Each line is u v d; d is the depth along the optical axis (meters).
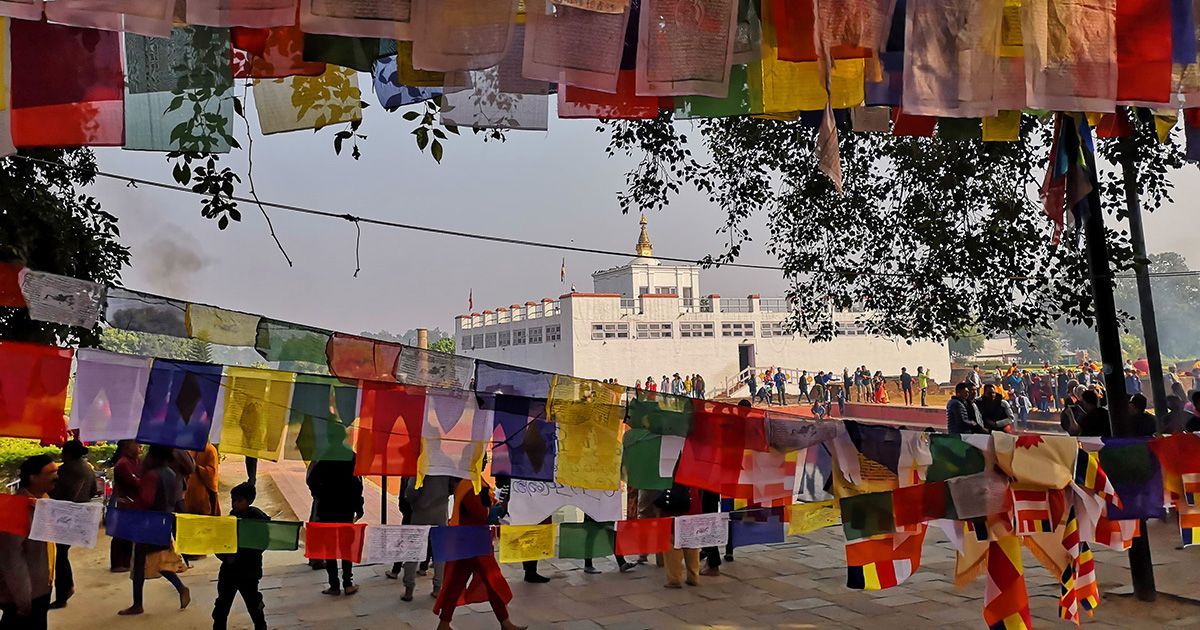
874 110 4.42
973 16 3.34
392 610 6.94
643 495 7.23
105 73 2.80
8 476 11.73
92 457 11.85
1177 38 3.64
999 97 3.35
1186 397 15.86
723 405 3.87
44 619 5.03
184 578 8.29
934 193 8.60
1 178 5.95
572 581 7.98
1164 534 9.10
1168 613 6.18
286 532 3.54
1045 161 7.87
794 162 8.97
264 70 3.15
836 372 41.59
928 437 4.04
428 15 2.73
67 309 3.12
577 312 38.25
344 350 3.54
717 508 7.42
